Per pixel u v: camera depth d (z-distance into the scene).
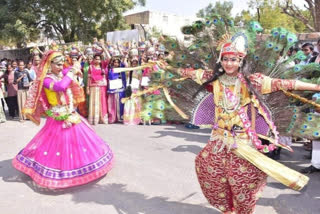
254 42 2.54
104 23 21.02
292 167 4.66
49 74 3.67
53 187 3.61
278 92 2.69
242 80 2.45
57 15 18.92
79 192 3.71
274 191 3.78
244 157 2.43
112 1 19.34
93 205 3.38
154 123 7.76
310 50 6.14
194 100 2.94
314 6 10.66
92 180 3.83
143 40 8.12
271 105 2.75
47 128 3.79
